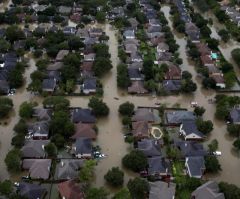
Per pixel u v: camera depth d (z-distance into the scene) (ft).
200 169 437.99
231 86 604.90
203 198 393.70
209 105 565.53
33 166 431.84
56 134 473.26
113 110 544.21
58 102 530.27
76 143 463.83
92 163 426.92
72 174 425.28
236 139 500.74
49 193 411.34
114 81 611.88
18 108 543.80
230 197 396.37
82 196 396.98
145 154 455.63
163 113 536.42
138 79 610.65
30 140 469.16
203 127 495.41
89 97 572.10
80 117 511.40
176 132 506.89
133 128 494.59
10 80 583.58
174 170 446.19
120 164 453.58
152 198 393.29
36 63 629.51
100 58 630.33
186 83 584.40
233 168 458.50
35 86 563.07
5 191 393.50
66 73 593.01
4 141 483.92
